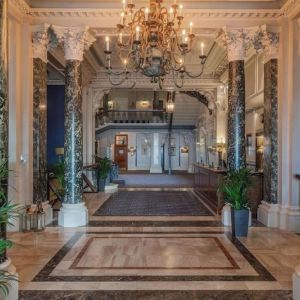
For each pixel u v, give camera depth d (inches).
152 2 216.1
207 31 282.8
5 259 139.8
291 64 263.9
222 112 510.6
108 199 423.5
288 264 184.7
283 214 266.2
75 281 161.5
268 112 280.8
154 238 236.5
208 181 393.1
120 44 226.4
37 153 274.7
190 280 162.4
